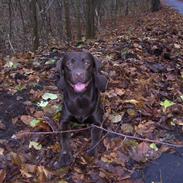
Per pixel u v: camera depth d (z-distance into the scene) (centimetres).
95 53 192
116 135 120
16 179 103
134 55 187
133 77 160
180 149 115
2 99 144
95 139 114
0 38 345
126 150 113
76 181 102
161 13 762
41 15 342
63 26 386
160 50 200
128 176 103
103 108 128
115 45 214
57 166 108
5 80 163
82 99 110
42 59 192
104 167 106
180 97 144
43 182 102
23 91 150
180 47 218
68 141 114
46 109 134
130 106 134
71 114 112
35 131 122
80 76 101
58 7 383
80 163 108
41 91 147
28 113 134
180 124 126
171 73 170
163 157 111
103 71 161
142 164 109
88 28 357
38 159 111
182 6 894
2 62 197
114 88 147
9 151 114
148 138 119
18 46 343
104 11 742
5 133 124
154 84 153
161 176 104
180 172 106
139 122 127
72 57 104
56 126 124
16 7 372
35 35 280
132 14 901
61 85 111
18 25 375
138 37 246
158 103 138
